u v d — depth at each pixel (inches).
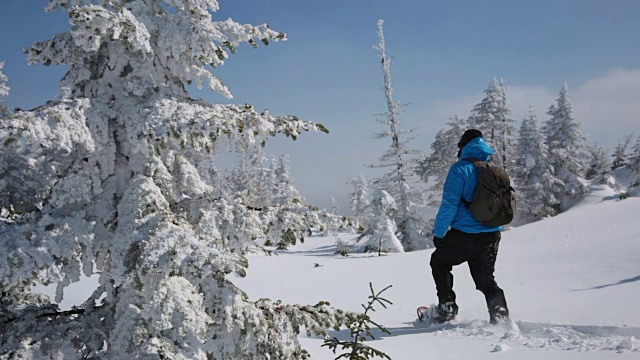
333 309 111.8
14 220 93.4
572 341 135.8
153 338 86.8
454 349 141.3
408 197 1206.9
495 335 156.6
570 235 622.5
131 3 106.6
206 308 97.7
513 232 815.1
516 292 260.4
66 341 98.6
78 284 351.3
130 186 98.8
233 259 82.4
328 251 1184.8
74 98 98.1
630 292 205.2
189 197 110.9
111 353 89.4
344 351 151.0
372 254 1053.8
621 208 888.9
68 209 97.0
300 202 115.9
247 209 109.5
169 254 82.6
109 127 103.2
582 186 1553.9
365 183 2477.9
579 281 274.4
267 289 408.8
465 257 183.3
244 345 97.0
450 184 181.8
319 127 110.3
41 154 101.3
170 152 110.8
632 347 121.8
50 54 105.9
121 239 91.4
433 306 201.2
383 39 1183.6
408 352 142.6
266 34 111.6
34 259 85.4
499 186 178.9
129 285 96.7
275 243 110.8
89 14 89.4
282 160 2422.5
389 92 1192.8
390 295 311.9
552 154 1643.7
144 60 107.7
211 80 113.5
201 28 104.0
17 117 83.0
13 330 99.2
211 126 95.4
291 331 105.3
